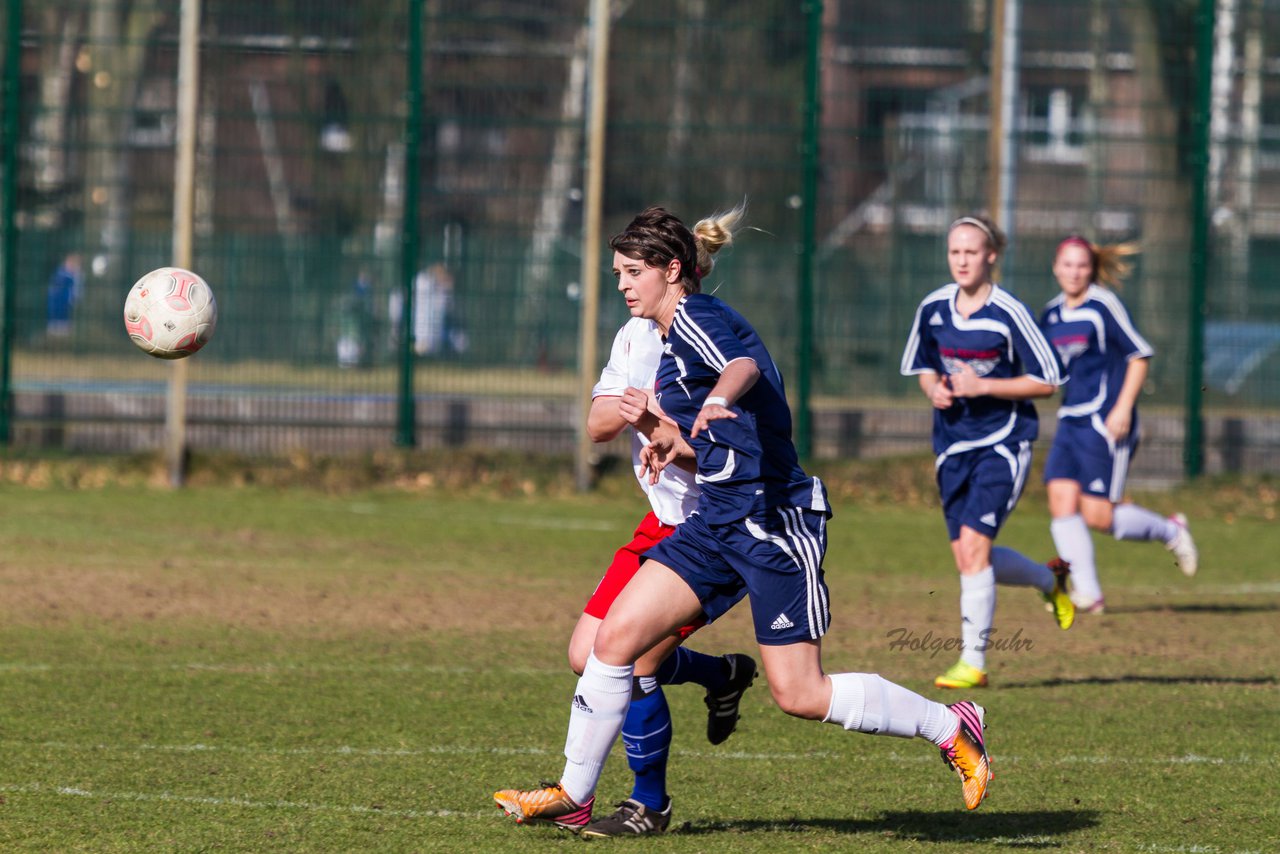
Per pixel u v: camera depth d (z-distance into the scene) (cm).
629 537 4519
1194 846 1728
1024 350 2577
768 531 1645
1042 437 5603
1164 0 5569
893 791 1966
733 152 5522
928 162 5566
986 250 2598
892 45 5544
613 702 1683
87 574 3544
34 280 5450
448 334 5516
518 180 5506
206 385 5425
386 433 5528
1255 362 5706
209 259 5412
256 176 5431
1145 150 5603
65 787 1877
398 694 2477
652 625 1669
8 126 5388
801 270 5488
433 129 5494
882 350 5575
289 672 2623
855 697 1692
